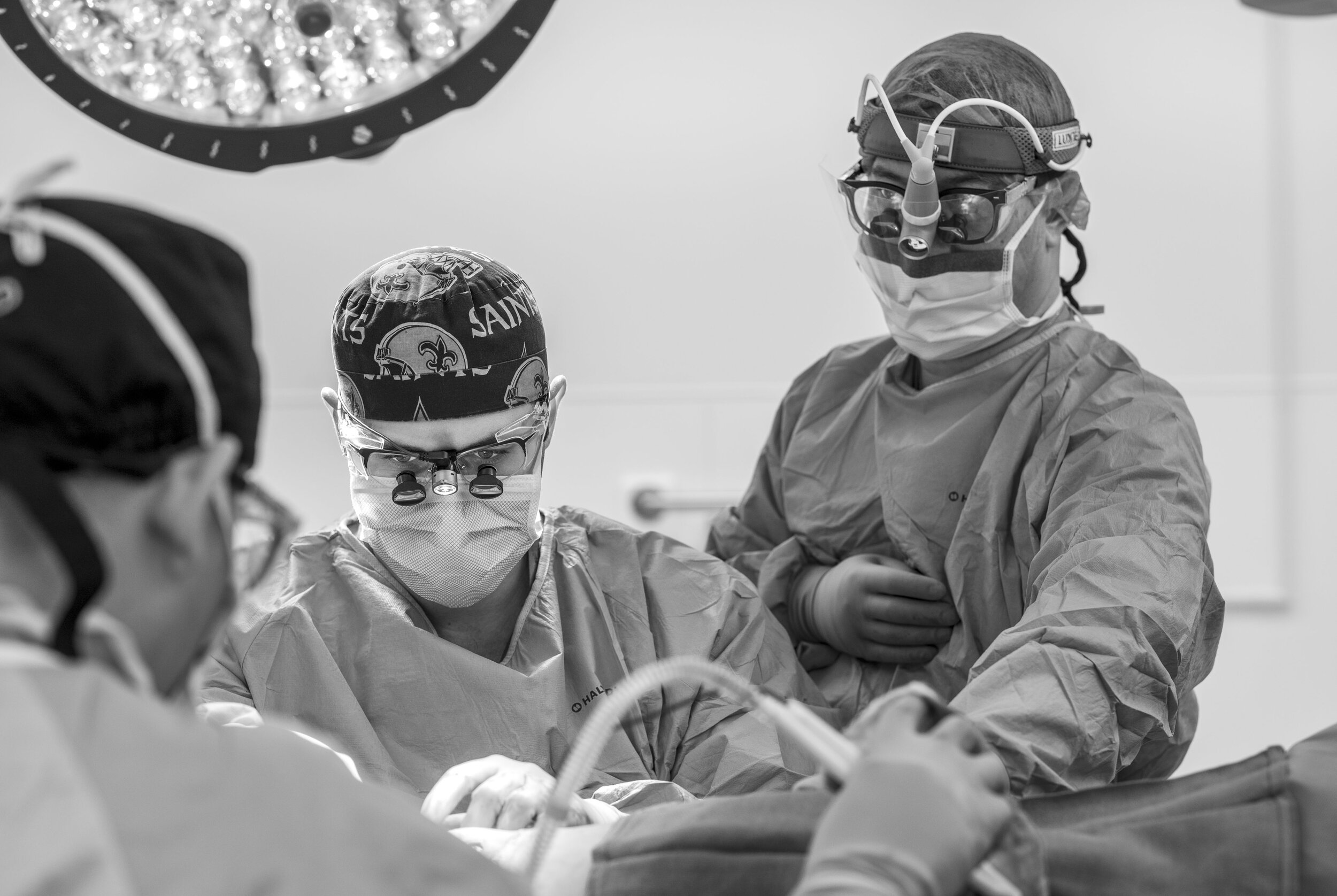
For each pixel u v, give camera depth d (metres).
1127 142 3.75
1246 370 3.77
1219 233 3.75
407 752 1.51
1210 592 1.60
